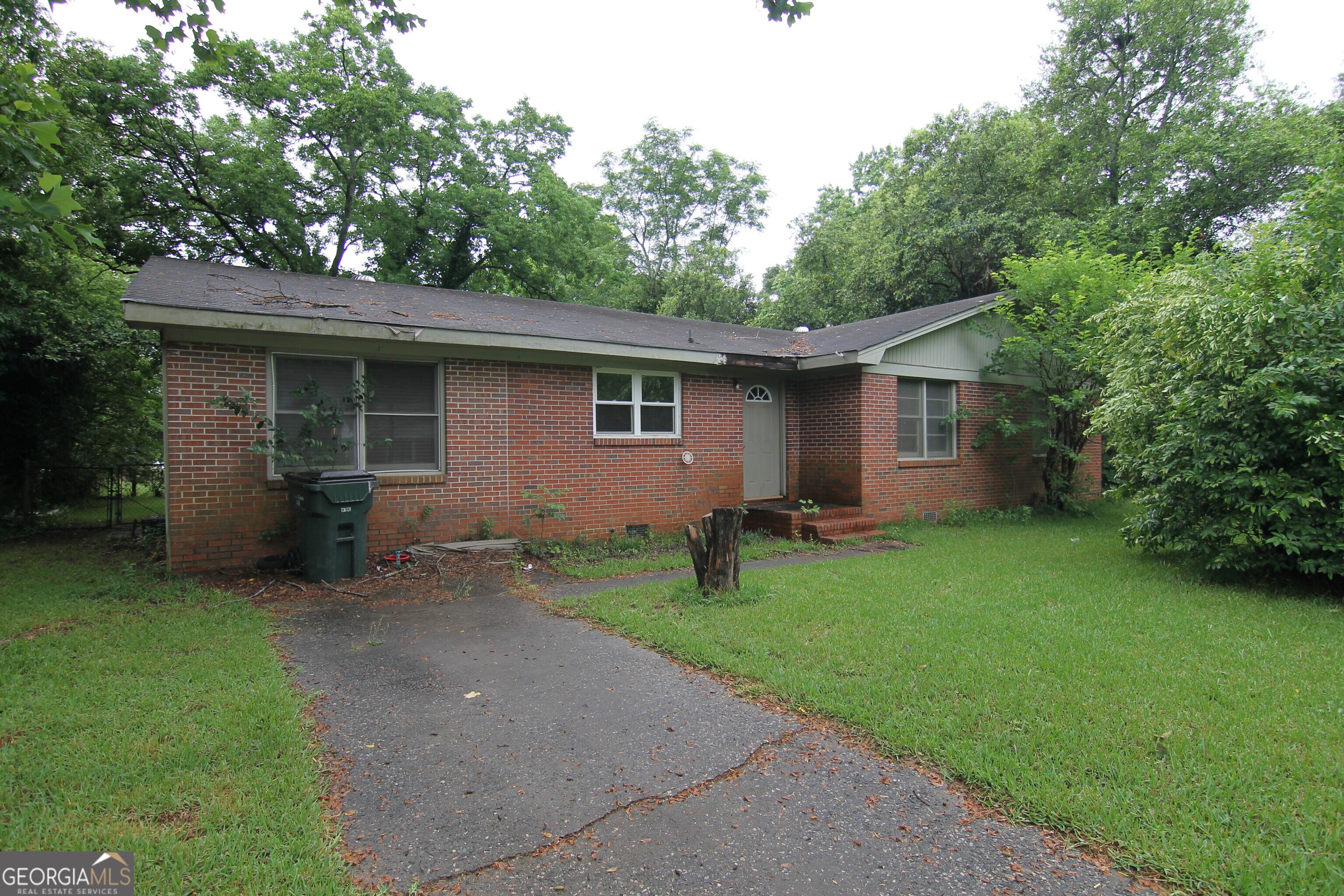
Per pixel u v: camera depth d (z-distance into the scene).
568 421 9.62
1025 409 13.76
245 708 3.80
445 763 3.33
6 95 3.02
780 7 5.29
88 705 3.85
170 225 18.36
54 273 13.23
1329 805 2.77
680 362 10.24
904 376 11.95
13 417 12.35
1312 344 6.50
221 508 7.34
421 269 21.88
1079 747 3.30
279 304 7.61
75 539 10.65
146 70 16.44
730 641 5.04
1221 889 2.35
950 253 22.00
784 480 12.27
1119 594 6.48
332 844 2.63
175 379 7.09
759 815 2.86
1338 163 7.24
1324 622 5.49
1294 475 6.67
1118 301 11.28
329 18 18.45
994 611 5.84
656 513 10.51
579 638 5.36
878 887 2.41
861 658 4.64
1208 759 3.18
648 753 3.42
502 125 22.31
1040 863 2.53
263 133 18.92
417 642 5.27
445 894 2.38
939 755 3.26
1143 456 7.85
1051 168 22.73
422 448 8.61
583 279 25.27
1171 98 21.88
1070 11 22.12
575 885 2.43
